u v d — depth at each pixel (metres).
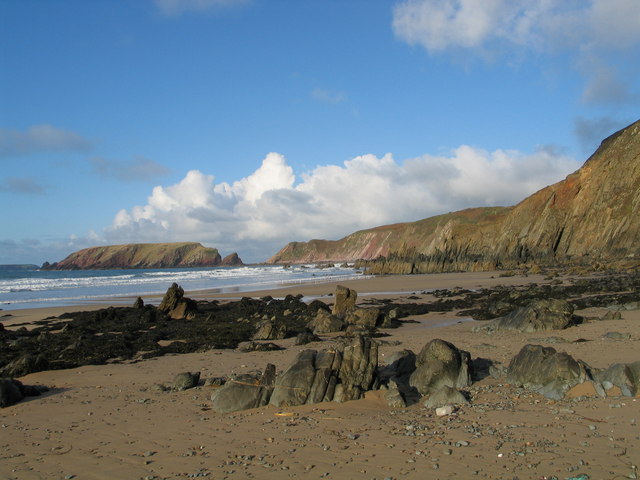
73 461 7.79
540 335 18.95
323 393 10.77
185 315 32.31
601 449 7.06
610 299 28.73
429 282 59.66
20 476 7.21
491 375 12.69
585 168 96.19
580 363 11.15
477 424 8.70
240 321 28.73
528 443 7.50
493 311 27.28
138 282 81.56
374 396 10.99
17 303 46.72
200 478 6.82
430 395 11.12
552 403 9.79
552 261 81.12
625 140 87.88
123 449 8.28
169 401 11.73
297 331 24.12
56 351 20.06
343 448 7.74
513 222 101.81
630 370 10.30
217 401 10.68
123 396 12.56
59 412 11.08
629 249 71.62
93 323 30.30
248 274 111.19
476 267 85.69
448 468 6.68
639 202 77.12
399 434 8.33
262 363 16.48
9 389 12.09
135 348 20.75
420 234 172.12
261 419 9.71
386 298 41.59
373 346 11.58
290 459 7.38
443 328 23.91
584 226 86.88
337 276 88.50
